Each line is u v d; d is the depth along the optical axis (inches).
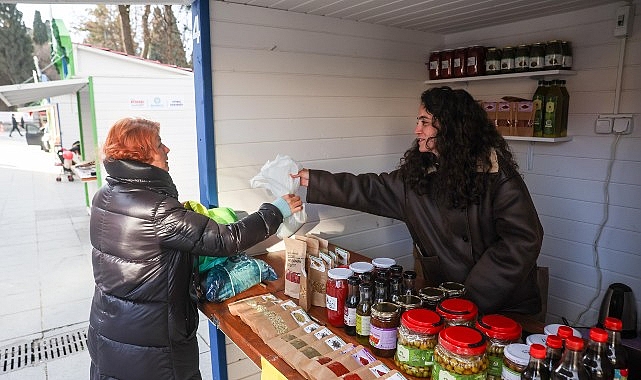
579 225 97.3
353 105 101.8
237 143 85.1
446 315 46.2
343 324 57.6
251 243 61.3
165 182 58.1
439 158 61.2
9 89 197.8
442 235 65.0
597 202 93.6
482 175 58.6
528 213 56.1
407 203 69.0
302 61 91.6
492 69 101.3
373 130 106.5
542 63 92.7
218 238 56.9
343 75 98.8
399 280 54.4
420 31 111.9
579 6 88.5
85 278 166.6
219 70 81.0
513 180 57.5
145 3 76.8
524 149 105.4
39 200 319.9
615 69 87.1
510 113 99.5
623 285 86.9
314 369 45.2
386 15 93.7
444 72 110.0
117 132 57.7
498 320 45.4
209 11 78.5
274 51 87.3
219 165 83.6
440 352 40.6
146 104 202.1
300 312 60.7
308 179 75.8
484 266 57.3
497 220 58.4
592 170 93.6
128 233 55.2
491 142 59.6
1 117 1226.0
